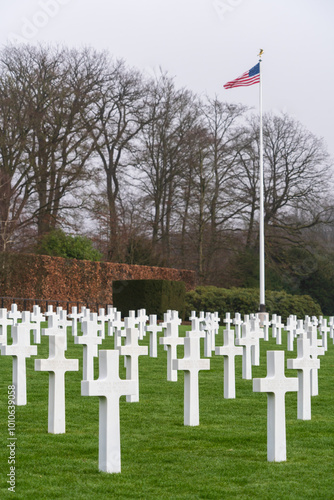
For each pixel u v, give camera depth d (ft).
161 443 26.05
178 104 138.21
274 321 76.07
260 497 19.39
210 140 141.28
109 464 21.67
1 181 116.98
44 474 21.48
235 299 115.65
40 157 122.83
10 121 118.11
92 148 129.29
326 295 150.61
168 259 144.46
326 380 44.70
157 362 51.44
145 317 66.59
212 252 148.36
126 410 32.91
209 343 57.31
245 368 44.47
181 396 36.99
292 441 26.63
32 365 48.42
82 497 19.20
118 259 136.67
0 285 107.34
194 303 115.24
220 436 27.27
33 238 121.60
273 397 23.30
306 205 148.05
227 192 146.51
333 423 30.22
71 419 30.48
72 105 122.11
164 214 143.74
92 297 119.24
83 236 127.03
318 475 21.65
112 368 21.38
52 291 113.39
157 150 139.64
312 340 37.88
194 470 22.17
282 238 150.61
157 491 19.85
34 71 118.11
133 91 132.36
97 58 125.49
